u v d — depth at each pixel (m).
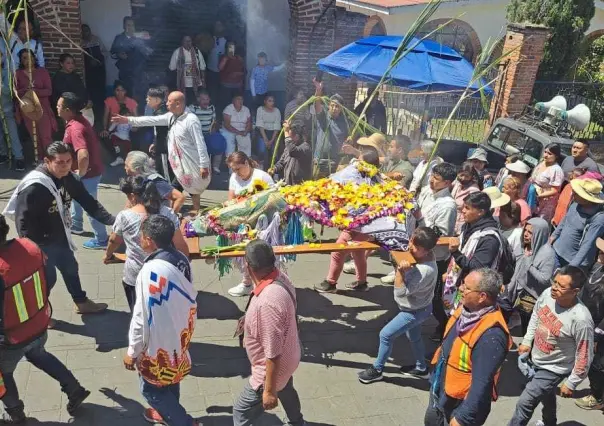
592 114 13.50
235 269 6.59
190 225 5.08
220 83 11.10
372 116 9.81
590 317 3.81
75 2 8.80
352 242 5.16
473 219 4.71
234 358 5.07
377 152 6.37
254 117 11.04
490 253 4.55
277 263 5.24
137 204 4.68
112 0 11.28
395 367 5.16
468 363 3.40
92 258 6.55
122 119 7.18
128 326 5.35
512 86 11.17
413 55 7.43
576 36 13.78
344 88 10.54
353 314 5.95
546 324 3.91
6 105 8.28
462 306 3.55
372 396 4.75
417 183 6.72
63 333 5.18
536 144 8.67
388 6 15.92
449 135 12.05
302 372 4.99
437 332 5.58
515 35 11.02
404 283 4.54
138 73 11.01
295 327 3.65
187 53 10.40
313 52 10.23
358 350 5.36
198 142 7.12
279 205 5.12
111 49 10.76
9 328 3.68
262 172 5.99
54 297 5.72
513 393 4.94
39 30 9.05
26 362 4.77
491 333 3.28
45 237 4.83
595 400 4.77
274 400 3.51
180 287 3.58
